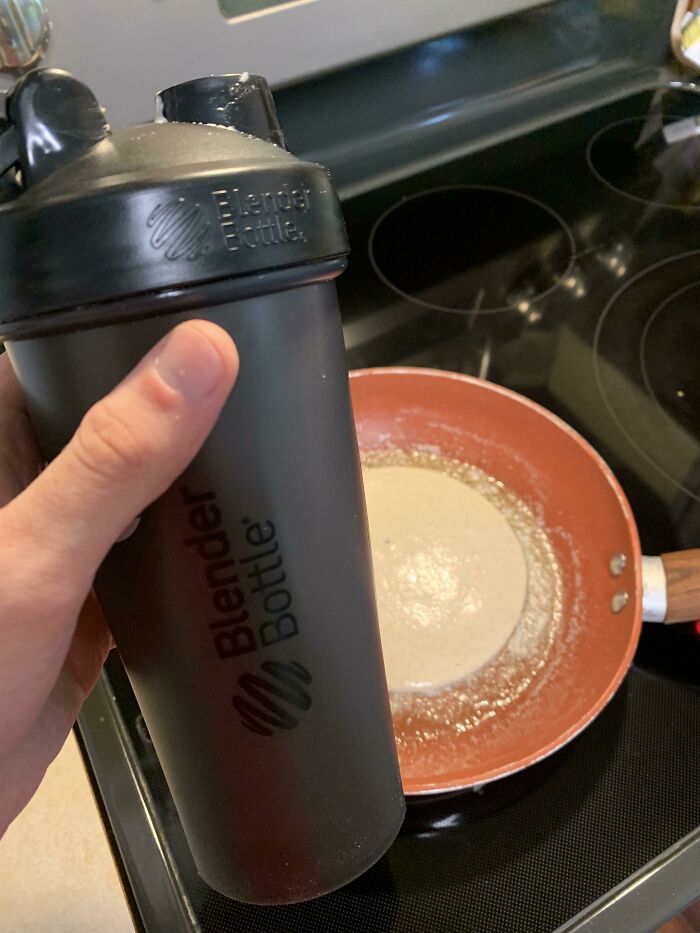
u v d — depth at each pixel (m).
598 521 0.44
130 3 0.52
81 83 0.20
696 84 0.83
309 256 0.19
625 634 0.37
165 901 0.31
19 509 0.20
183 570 0.21
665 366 0.56
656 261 0.65
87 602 0.36
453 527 0.46
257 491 0.20
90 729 0.36
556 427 0.47
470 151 0.77
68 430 0.20
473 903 0.31
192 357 0.17
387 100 0.76
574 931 0.30
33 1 0.49
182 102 0.22
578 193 0.72
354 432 0.23
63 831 0.33
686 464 0.49
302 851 0.25
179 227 0.17
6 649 0.22
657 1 0.83
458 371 0.55
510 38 0.79
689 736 0.36
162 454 0.18
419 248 0.66
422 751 0.37
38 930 0.31
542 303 0.61
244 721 0.22
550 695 0.38
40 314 0.18
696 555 0.40
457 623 0.42
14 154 0.20
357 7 0.62
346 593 0.23
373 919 0.31
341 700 0.24
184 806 0.25
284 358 0.20
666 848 0.32
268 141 0.22
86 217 0.17
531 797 0.34
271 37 0.60
